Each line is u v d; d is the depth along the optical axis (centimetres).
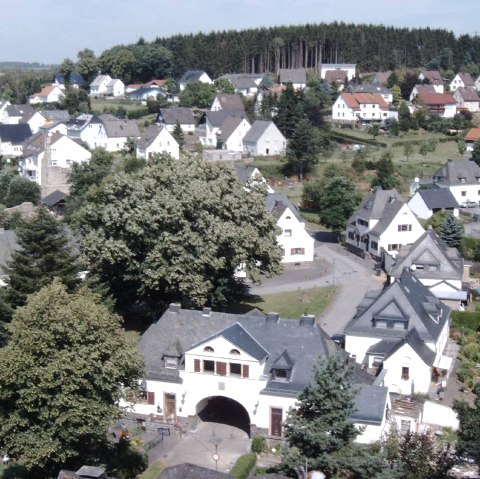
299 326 5609
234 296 7531
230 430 5447
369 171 14700
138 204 6850
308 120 15912
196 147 15988
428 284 8375
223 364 5347
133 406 5072
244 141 16225
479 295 8706
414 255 8594
